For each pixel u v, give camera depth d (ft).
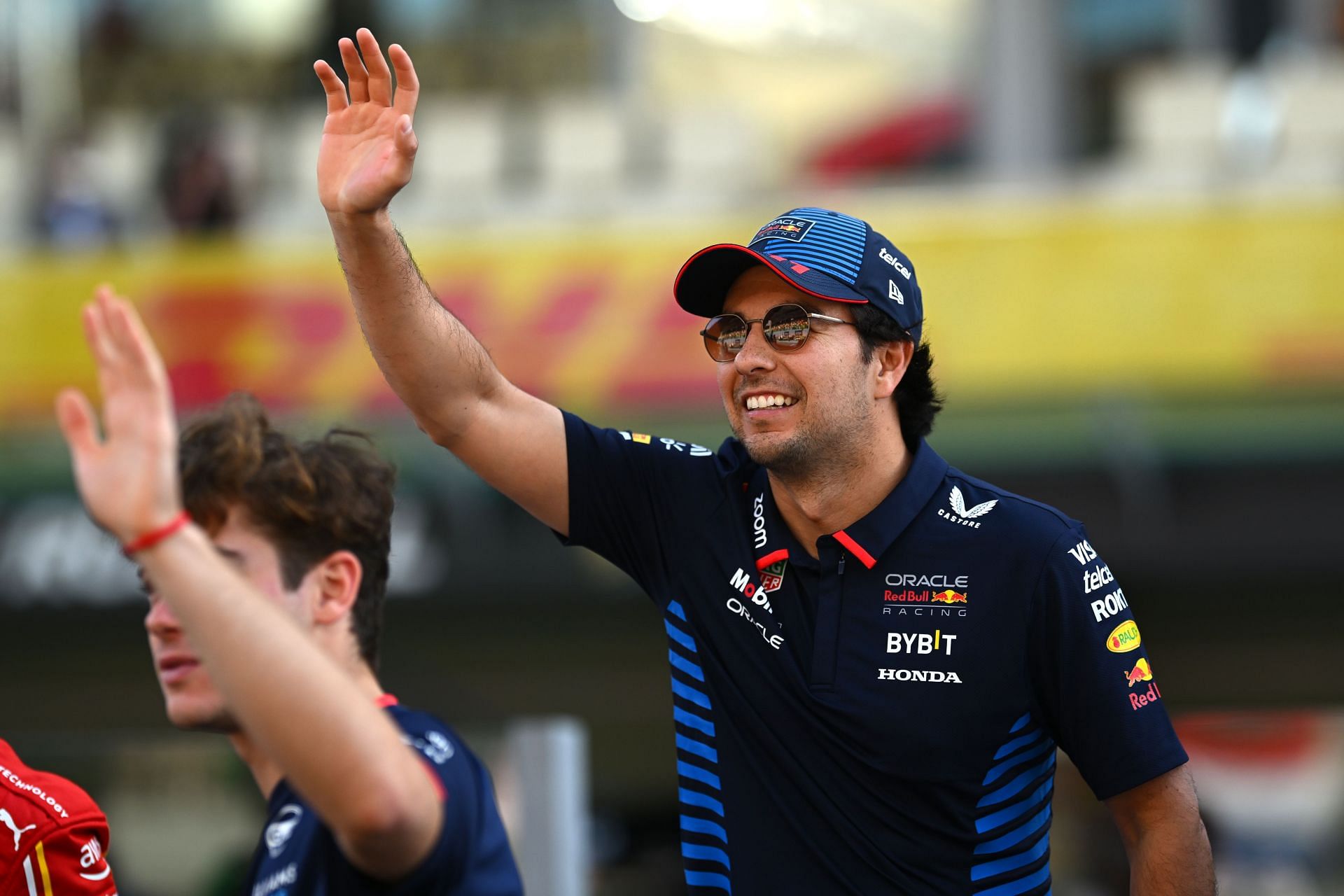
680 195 88.22
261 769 17.66
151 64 104.83
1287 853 53.83
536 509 23.59
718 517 22.61
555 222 78.43
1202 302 72.95
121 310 13.48
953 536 21.40
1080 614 20.93
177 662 16.97
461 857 15.23
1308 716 46.47
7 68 103.60
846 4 96.99
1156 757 21.01
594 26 99.96
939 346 74.69
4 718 81.46
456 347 22.31
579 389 75.72
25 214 89.86
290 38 103.60
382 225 20.88
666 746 84.17
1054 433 74.64
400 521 75.31
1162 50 91.50
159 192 83.97
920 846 20.74
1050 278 74.13
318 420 74.79
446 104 98.94
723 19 99.14
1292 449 73.26
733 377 21.80
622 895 76.13
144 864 35.63
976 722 20.80
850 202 81.10
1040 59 92.38
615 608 78.38
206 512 16.78
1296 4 89.97
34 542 76.43
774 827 21.21
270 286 76.38
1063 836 55.42
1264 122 82.74
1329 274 71.97
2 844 20.39
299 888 15.76
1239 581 74.33
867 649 21.11
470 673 80.43
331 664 13.99
